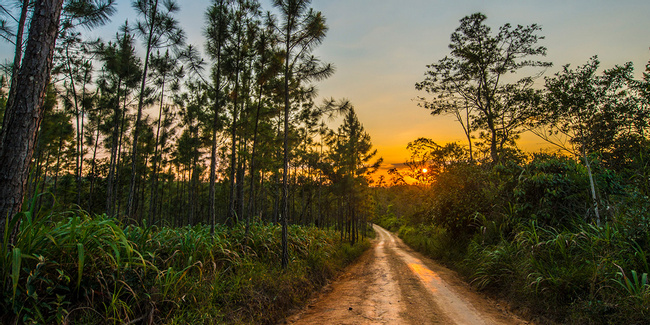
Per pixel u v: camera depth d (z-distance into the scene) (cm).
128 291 442
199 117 1582
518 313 572
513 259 737
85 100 1631
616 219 634
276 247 974
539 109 980
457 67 1958
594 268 529
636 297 435
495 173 1163
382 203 7756
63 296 360
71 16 793
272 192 2172
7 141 361
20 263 317
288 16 959
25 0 751
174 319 430
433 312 570
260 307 556
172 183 3553
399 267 1180
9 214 352
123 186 2522
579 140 891
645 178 638
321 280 955
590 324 446
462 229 1374
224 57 1003
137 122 977
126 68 1361
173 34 972
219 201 3372
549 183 904
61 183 2594
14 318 326
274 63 971
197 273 595
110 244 413
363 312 578
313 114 1052
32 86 377
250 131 1180
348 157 2012
